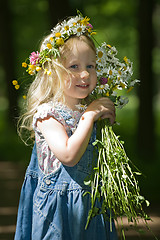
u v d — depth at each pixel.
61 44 2.58
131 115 22.70
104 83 2.71
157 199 6.70
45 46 2.64
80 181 2.48
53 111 2.53
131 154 11.06
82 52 2.57
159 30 23.38
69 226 2.45
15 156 13.05
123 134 15.83
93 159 2.52
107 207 2.43
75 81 2.56
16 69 17.86
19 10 17.53
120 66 2.79
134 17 16.58
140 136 10.95
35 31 19.56
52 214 2.46
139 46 10.74
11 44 17.66
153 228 5.31
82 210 2.45
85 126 2.46
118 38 19.06
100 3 15.09
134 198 2.56
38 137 2.58
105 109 2.56
